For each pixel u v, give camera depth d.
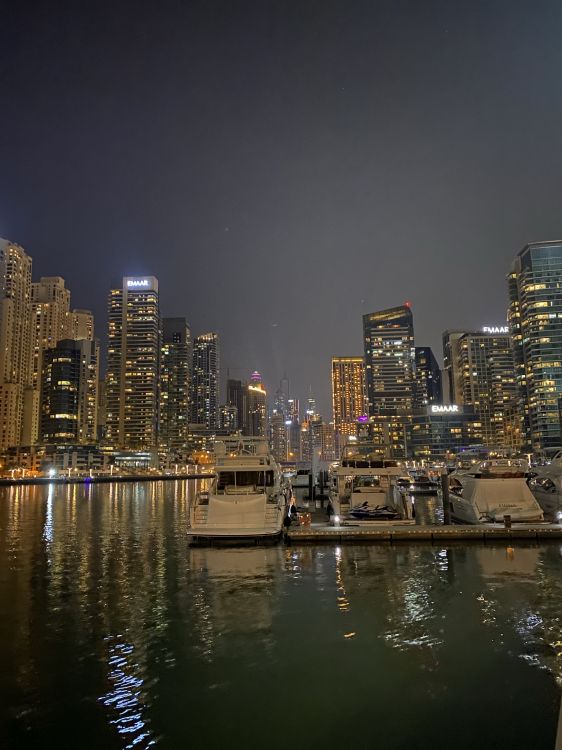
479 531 30.94
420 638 14.84
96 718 10.82
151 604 18.75
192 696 11.67
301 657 13.69
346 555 27.25
